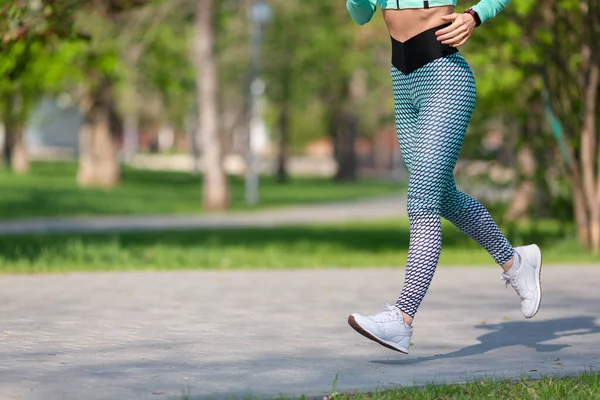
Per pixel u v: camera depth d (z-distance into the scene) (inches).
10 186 1919.3
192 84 1808.6
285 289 420.8
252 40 1887.3
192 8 1672.0
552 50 728.3
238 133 3415.4
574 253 730.2
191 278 464.1
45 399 201.3
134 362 245.1
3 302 364.8
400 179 3090.6
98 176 2086.6
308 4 2059.5
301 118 3555.6
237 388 213.0
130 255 674.2
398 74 244.5
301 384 217.9
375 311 350.6
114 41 1407.5
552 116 744.3
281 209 1592.0
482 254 751.1
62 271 507.5
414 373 234.1
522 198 1145.4
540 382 221.8
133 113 2134.6
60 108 2802.7
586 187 741.9
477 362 251.4
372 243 913.5
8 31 492.7
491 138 966.4
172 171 3181.6
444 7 237.5
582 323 323.3
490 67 773.3
